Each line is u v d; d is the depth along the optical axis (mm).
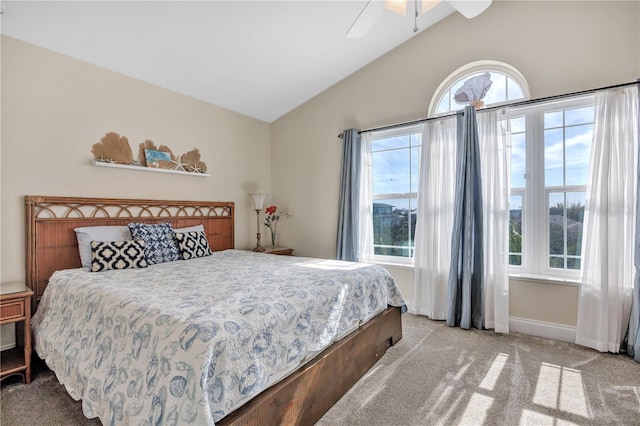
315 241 4305
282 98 4168
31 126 2516
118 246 2566
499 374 2117
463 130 3016
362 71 3883
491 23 3057
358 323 2131
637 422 1631
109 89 2986
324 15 2787
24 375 2029
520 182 2959
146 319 1414
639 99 2311
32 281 2477
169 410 1110
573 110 2719
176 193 3549
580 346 2555
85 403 1481
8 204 2404
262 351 1390
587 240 2523
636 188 2340
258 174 4602
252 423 1282
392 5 2078
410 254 3627
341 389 1861
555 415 1690
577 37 2648
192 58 3041
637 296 2281
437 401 1821
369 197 3799
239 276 2195
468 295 2939
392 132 3711
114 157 3002
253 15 2645
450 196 3201
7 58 2402
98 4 2246
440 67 3352
